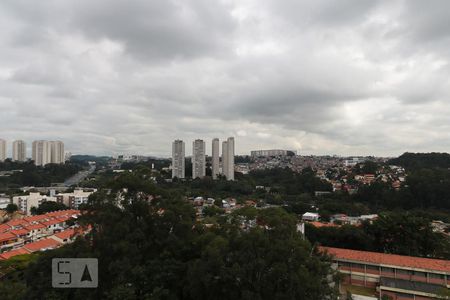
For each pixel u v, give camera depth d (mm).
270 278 21734
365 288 37156
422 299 32625
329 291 24047
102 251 25219
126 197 27359
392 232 45500
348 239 46688
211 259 22391
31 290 24266
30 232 69938
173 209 27562
